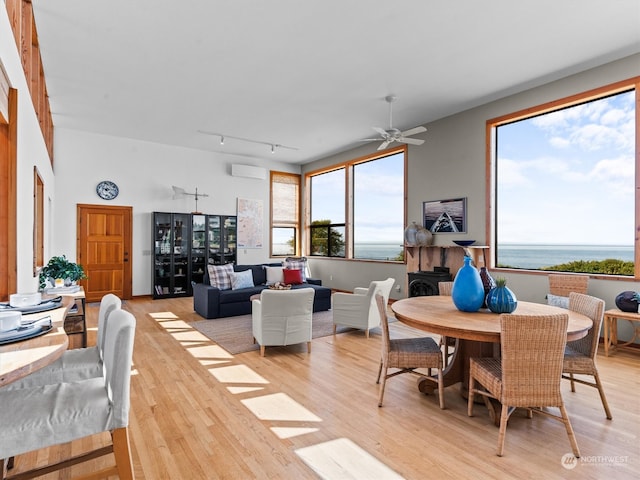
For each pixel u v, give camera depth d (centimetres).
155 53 395
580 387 297
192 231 775
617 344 391
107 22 338
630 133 415
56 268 385
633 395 280
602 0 304
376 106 546
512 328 199
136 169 732
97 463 198
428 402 272
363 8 317
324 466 194
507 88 481
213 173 827
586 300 264
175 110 567
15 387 185
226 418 246
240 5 314
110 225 706
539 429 231
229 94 505
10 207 246
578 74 435
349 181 810
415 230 604
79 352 221
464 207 557
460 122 566
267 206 908
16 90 248
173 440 219
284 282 650
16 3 265
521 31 351
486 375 225
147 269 743
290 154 855
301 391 291
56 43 373
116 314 180
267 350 399
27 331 146
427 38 364
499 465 194
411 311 272
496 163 534
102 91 494
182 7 317
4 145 245
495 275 514
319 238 919
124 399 158
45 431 143
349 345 421
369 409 260
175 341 431
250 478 184
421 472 188
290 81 462
